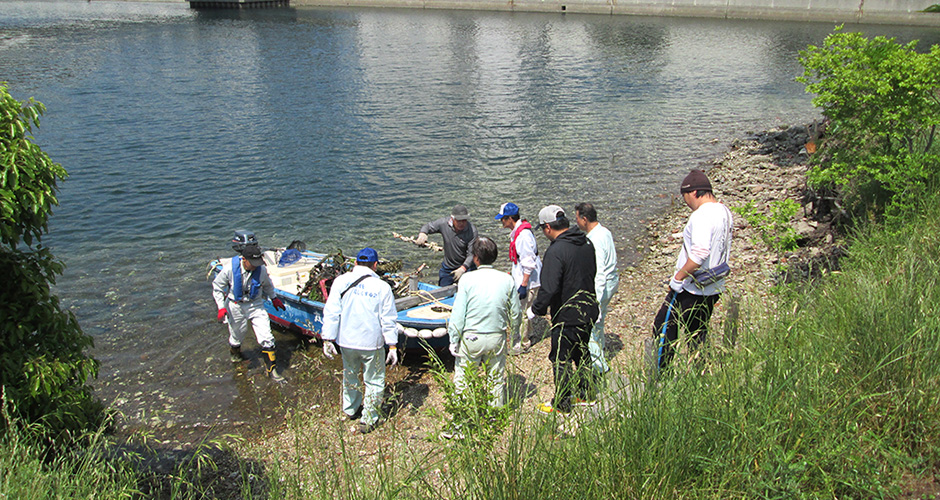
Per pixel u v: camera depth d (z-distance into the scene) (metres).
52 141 20.25
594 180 16.55
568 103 27.30
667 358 4.61
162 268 11.33
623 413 3.88
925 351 3.83
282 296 8.66
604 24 60.56
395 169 17.81
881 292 4.73
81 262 11.59
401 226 13.60
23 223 5.16
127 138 20.84
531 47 46.31
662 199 14.84
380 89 30.31
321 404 7.02
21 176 4.92
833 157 9.68
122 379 7.77
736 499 3.37
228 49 43.38
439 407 6.73
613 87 31.16
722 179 15.81
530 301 7.63
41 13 65.44
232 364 8.11
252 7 76.50
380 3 77.69
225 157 18.92
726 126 22.66
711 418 3.53
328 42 48.03
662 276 10.30
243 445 6.27
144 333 8.93
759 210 12.83
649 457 3.48
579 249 5.40
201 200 15.27
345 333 6.14
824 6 59.91
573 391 4.33
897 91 8.57
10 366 5.10
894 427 3.72
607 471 3.54
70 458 5.00
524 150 19.67
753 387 3.80
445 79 33.31
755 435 3.51
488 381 4.48
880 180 8.33
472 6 74.88
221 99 27.50
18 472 4.24
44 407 5.34
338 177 17.09
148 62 37.12
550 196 15.33
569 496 3.43
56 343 5.57
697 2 65.44
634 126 22.88
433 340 7.63
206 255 12.00
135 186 16.19
